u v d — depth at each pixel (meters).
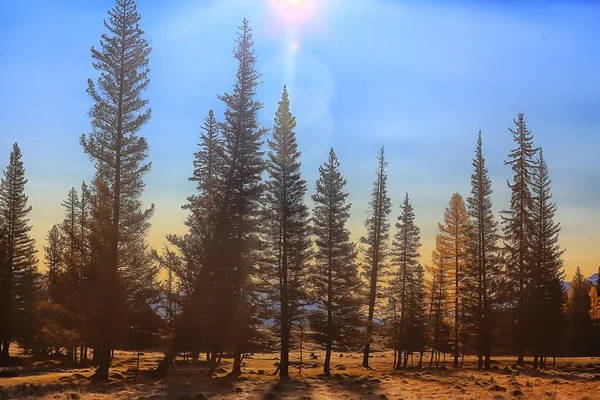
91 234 31.86
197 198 40.22
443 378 33.84
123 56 33.25
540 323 45.44
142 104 33.25
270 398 22.61
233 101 38.69
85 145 31.86
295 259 40.12
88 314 30.81
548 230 48.59
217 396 23.12
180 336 34.53
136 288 32.38
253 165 38.41
